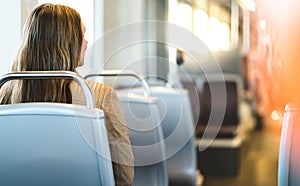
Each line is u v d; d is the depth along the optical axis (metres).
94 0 4.20
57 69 1.51
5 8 2.49
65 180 1.31
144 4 5.12
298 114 1.24
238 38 7.79
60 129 1.27
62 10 1.54
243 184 4.17
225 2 7.97
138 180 2.10
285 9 2.80
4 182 1.35
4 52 2.48
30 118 1.27
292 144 1.25
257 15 6.25
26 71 1.36
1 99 1.57
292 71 2.55
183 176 2.62
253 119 7.03
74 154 1.28
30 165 1.31
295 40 2.65
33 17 1.53
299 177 1.25
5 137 1.30
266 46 5.02
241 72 5.72
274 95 6.41
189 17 6.96
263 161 5.16
